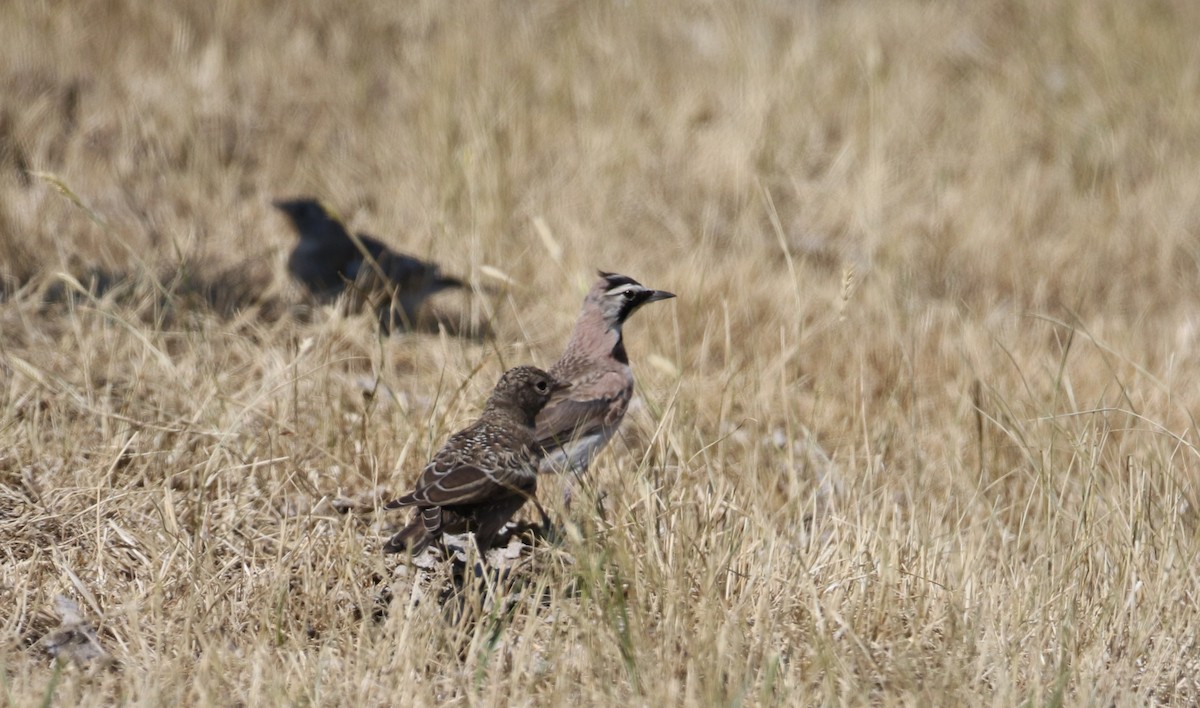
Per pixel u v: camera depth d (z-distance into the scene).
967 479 13.20
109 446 12.05
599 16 29.48
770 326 18.03
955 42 30.53
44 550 10.60
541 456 11.87
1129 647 10.19
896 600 10.45
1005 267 21.86
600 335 13.12
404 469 12.29
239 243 19.58
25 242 18.09
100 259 18.22
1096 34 30.62
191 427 12.22
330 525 11.32
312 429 12.84
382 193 21.98
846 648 9.76
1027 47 30.62
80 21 25.34
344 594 10.28
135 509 11.07
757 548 11.09
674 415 12.99
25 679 8.59
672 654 9.41
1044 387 16.42
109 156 21.48
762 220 23.19
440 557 11.00
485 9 29.08
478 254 18.67
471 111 24.05
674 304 18.09
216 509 11.33
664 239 21.86
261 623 9.73
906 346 17.50
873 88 26.17
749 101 26.34
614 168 23.42
